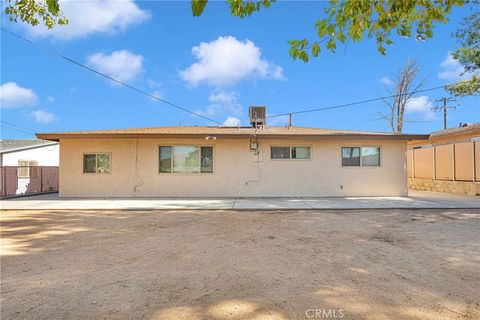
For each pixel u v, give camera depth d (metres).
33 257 4.64
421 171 17.62
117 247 5.22
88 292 3.32
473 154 13.99
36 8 5.65
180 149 13.51
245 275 3.84
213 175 13.41
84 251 4.98
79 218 8.30
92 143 13.53
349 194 13.38
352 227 6.96
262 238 5.89
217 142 13.45
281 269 4.06
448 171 15.44
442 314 2.80
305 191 13.38
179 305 2.99
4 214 9.07
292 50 3.38
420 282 3.58
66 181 13.48
